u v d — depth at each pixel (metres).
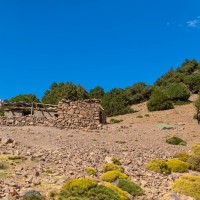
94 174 16.42
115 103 53.38
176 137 30.70
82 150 22.25
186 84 67.38
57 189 13.31
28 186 13.34
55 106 39.16
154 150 25.53
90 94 63.03
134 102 65.12
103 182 15.09
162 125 39.06
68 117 34.22
